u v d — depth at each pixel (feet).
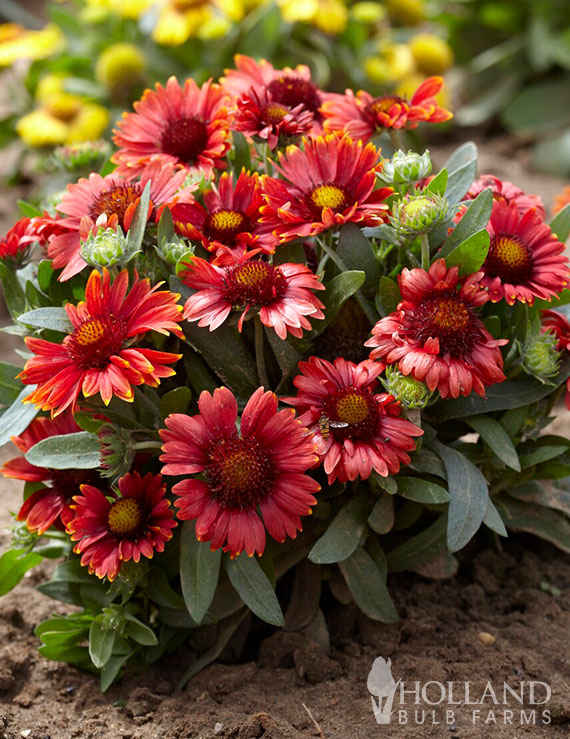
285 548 3.60
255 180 3.53
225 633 3.62
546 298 3.46
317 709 3.51
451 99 7.40
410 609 3.74
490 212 3.45
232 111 3.62
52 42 6.07
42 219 3.55
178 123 3.64
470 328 3.38
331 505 3.59
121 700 3.59
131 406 3.50
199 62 6.07
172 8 5.71
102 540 3.45
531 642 3.66
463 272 3.45
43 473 3.59
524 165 6.71
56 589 3.64
